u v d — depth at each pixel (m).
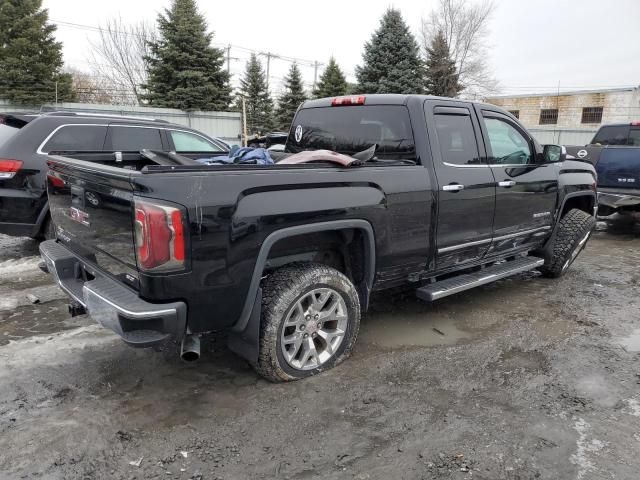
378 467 2.50
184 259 2.55
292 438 2.71
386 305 4.85
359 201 3.27
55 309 4.44
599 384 3.38
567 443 2.71
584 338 4.15
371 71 32.44
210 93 29.94
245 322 2.95
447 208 3.90
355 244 3.54
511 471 2.48
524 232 4.90
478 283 4.34
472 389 3.27
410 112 3.89
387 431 2.79
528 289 5.48
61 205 3.50
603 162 8.54
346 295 3.38
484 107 4.48
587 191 5.84
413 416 2.94
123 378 3.29
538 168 5.01
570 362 3.70
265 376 3.21
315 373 3.38
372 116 4.14
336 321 3.43
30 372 3.31
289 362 3.20
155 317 2.52
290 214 2.92
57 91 24.31
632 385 3.37
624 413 3.02
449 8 37.53
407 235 3.66
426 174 3.76
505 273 4.66
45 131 5.79
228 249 2.70
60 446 2.57
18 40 23.27
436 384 3.32
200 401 3.05
